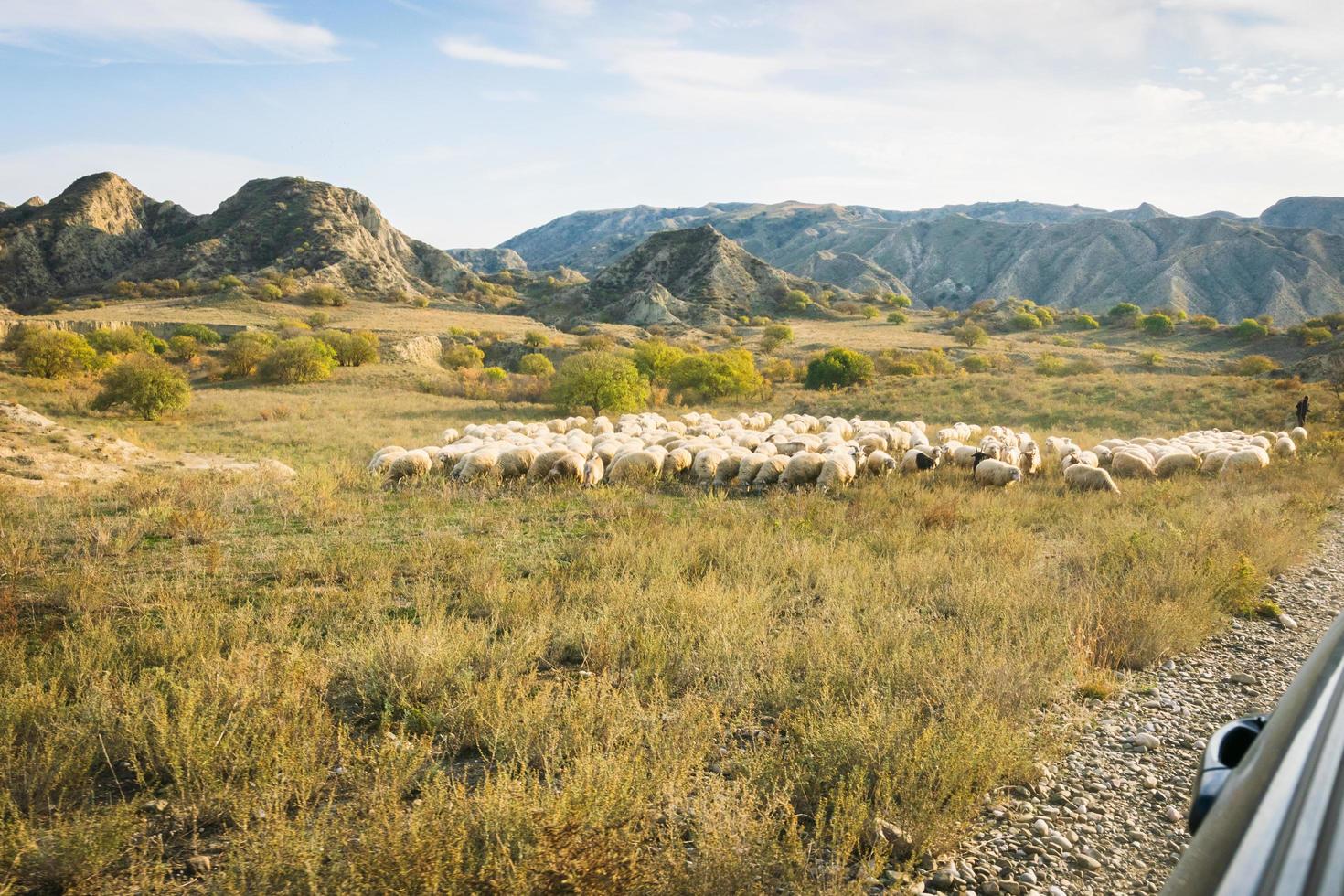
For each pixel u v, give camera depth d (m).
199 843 3.62
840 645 6.21
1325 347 69.94
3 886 3.22
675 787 3.99
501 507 13.70
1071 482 16.91
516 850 3.31
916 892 3.38
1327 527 13.37
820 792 4.16
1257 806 1.26
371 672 5.55
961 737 4.32
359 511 12.52
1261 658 6.88
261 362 58.09
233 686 4.96
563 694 5.04
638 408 41.75
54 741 4.25
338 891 2.98
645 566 9.05
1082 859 3.71
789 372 65.62
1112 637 6.97
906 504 14.43
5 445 16.41
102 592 7.49
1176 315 139.12
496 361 101.25
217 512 12.07
